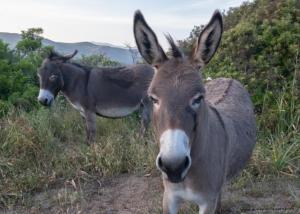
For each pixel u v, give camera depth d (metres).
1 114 3.36
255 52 3.08
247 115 1.97
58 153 2.74
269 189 2.20
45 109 3.54
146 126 3.38
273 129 2.73
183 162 1.16
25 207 2.18
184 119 1.22
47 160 2.62
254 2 3.72
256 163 2.37
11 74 3.79
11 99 3.60
